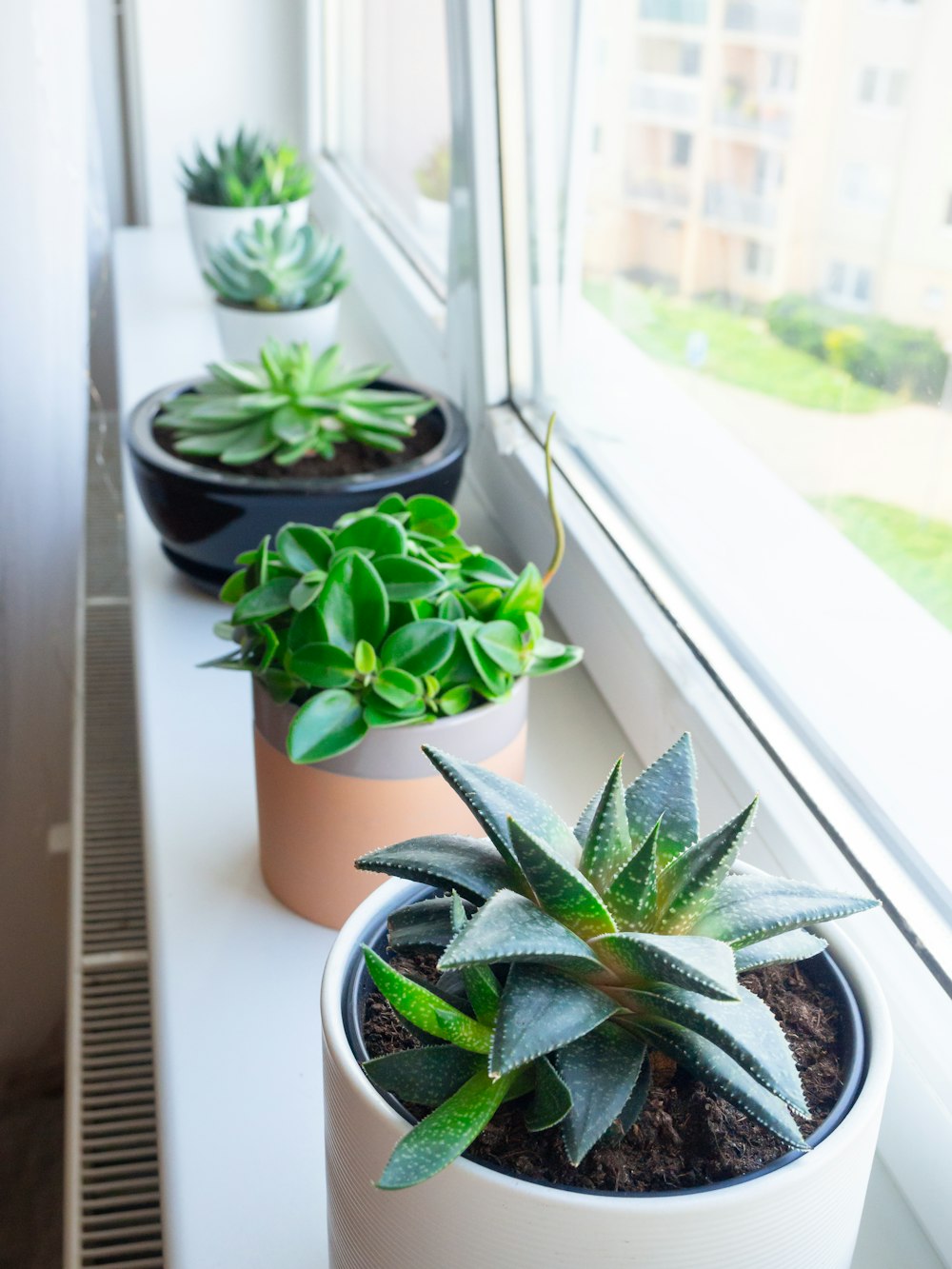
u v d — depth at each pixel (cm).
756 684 67
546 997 33
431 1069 34
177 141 184
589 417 95
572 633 88
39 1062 128
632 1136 35
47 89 104
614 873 36
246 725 81
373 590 56
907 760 53
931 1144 47
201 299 158
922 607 50
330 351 93
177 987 60
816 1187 32
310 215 189
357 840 59
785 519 62
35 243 103
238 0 176
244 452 86
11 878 117
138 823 110
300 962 62
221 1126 53
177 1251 48
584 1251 31
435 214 130
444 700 57
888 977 50
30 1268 111
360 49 164
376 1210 34
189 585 98
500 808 37
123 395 127
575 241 96
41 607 113
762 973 40
